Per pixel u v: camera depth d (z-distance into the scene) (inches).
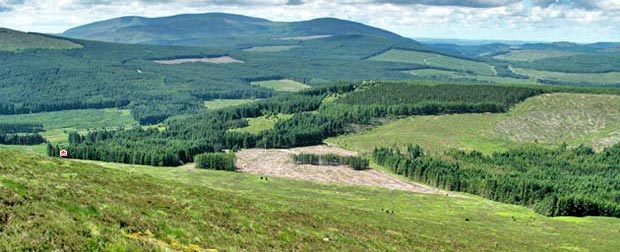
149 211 1894.7
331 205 4375.0
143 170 7691.9
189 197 2485.2
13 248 1225.4
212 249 1664.6
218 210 2251.5
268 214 2504.9
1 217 1375.5
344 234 2429.9
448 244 2856.8
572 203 6309.1
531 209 6663.4
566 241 4124.0
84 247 1347.2
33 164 2534.5
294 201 4234.7
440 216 5103.3
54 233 1359.5
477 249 2866.6
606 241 4328.3
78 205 1674.5
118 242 1440.7
